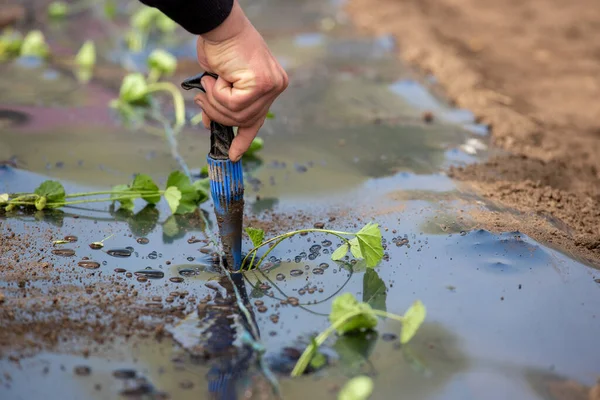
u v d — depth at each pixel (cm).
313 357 180
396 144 326
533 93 401
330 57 455
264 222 251
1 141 317
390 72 430
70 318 194
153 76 409
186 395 167
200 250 233
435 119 360
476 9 570
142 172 292
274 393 168
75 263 222
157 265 223
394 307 202
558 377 176
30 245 232
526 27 526
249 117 190
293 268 222
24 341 184
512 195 276
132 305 201
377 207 263
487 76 424
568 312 202
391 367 177
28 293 204
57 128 336
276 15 557
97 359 178
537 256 229
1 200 254
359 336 190
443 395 168
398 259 228
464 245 235
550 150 324
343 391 156
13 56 442
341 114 362
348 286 212
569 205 271
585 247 241
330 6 587
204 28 178
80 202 260
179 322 194
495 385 172
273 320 196
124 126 342
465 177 292
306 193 275
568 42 494
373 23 536
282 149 318
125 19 535
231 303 203
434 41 484
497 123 351
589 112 375
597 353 185
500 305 205
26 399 164
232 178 202
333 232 217
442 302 205
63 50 459
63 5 557
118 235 241
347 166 301
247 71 182
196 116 355
